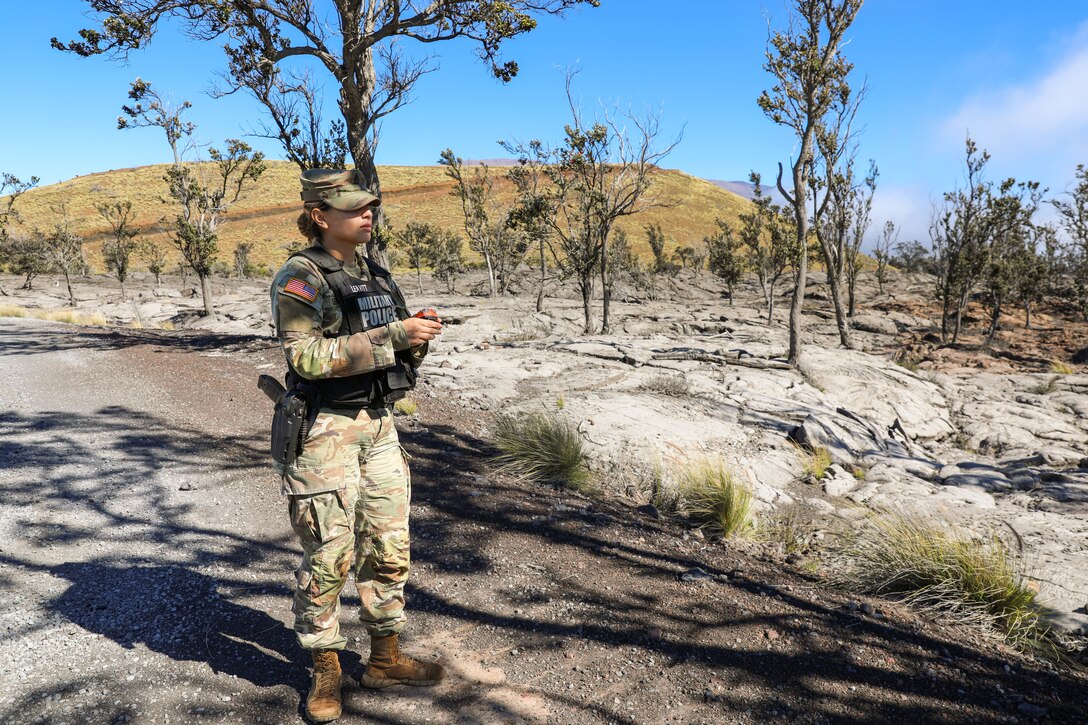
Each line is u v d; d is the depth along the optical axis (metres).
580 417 8.15
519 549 3.96
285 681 2.60
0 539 3.76
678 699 2.62
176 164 24.39
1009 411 13.13
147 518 4.14
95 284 41.12
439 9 11.96
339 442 2.28
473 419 7.25
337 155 13.42
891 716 2.57
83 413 6.39
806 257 13.84
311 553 2.30
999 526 6.55
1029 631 3.53
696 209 102.56
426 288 45.44
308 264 2.23
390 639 2.57
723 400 10.50
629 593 3.50
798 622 3.28
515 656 2.88
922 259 54.00
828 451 8.87
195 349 10.60
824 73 12.84
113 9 11.76
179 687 2.53
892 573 3.98
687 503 5.55
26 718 2.32
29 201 97.38
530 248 47.72
